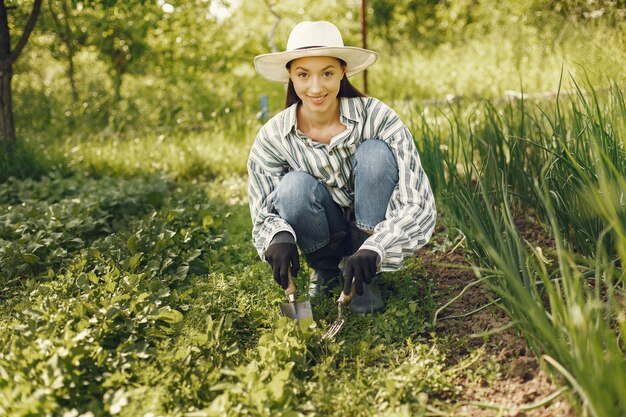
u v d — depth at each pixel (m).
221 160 5.82
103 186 4.94
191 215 3.87
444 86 8.33
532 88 6.18
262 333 2.59
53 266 3.37
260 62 2.72
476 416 2.03
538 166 3.22
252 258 3.45
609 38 3.30
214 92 9.24
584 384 1.66
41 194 4.66
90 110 8.25
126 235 3.31
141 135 7.16
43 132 7.55
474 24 11.90
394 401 2.04
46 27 7.88
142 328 2.42
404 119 4.93
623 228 2.30
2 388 2.01
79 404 2.03
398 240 2.45
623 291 2.45
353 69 2.66
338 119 2.67
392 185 2.59
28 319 2.34
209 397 2.08
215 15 10.52
